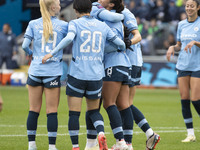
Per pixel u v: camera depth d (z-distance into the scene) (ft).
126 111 69.10
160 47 230.48
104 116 117.80
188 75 85.40
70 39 62.54
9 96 171.63
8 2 266.16
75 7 65.72
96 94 64.59
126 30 69.21
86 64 63.82
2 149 72.59
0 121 106.73
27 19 265.75
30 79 67.21
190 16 86.22
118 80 65.98
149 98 173.68
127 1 244.01
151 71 223.92
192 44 81.30
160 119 114.21
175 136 88.48
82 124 102.73
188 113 84.58
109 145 77.36
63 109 126.72
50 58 65.98
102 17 66.80
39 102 68.23
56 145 77.25
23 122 105.09
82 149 73.97
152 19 232.53
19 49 255.29
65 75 223.71
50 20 66.69
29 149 67.97
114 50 66.13
